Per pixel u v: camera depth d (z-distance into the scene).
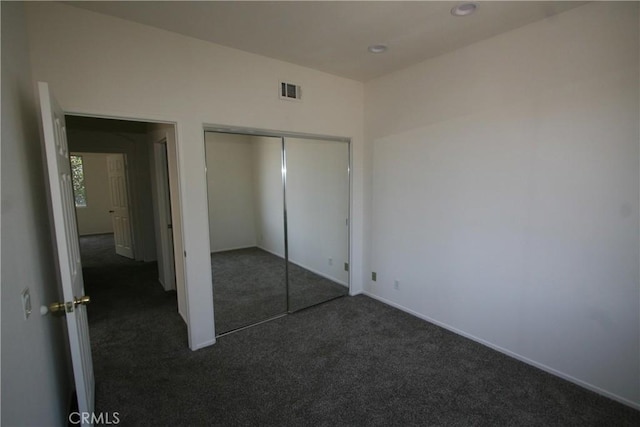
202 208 2.72
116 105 2.27
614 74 1.99
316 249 3.75
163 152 3.96
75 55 2.10
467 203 2.81
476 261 2.80
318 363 2.58
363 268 3.98
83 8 2.10
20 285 1.27
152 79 2.40
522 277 2.52
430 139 3.05
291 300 3.64
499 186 2.58
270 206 3.39
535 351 2.50
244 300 3.31
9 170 1.31
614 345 2.12
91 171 8.57
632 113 1.94
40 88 1.45
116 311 3.59
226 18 2.24
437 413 2.05
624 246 2.03
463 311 2.96
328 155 3.69
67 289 1.55
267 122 2.99
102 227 8.79
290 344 2.87
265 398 2.19
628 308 2.05
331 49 2.77
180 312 3.44
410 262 3.38
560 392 2.23
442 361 2.60
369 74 3.41
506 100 2.48
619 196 2.03
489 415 2.03
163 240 4.14
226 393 2.24
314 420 2.00
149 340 2.95
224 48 2.70
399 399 2.17
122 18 2.24
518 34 2.38
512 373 2.44
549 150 2.29
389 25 2.34
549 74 2.25
